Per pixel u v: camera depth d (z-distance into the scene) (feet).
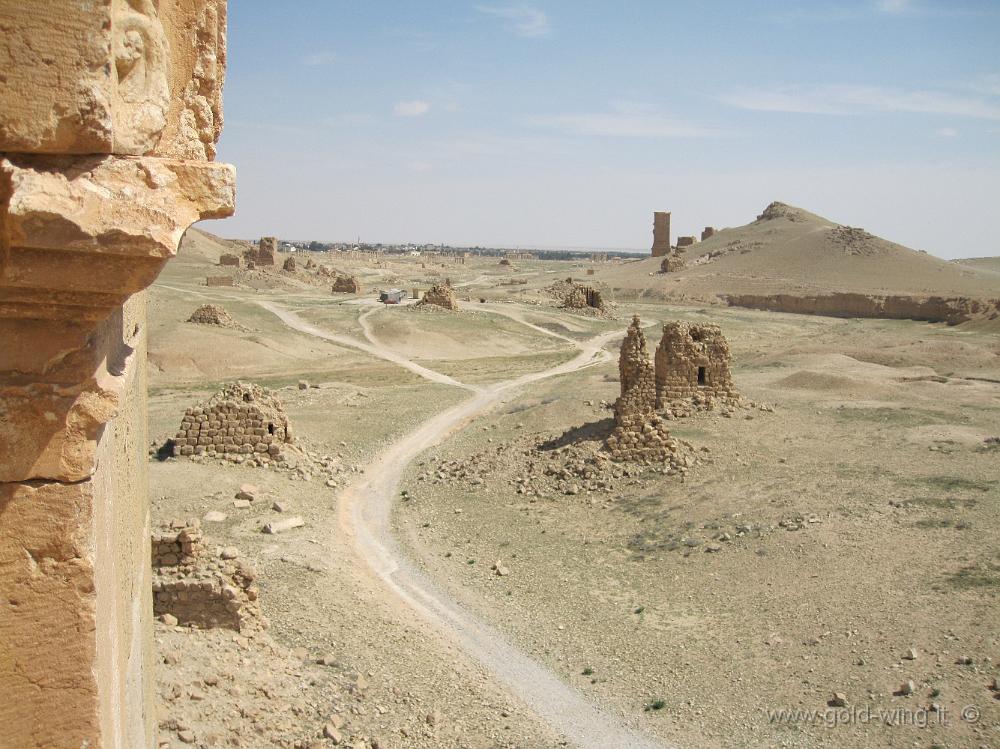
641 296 502.38
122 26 17.37
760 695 64.03
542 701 64.59
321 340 294.66
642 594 84.33
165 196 17.04
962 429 128.47
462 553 98.37
